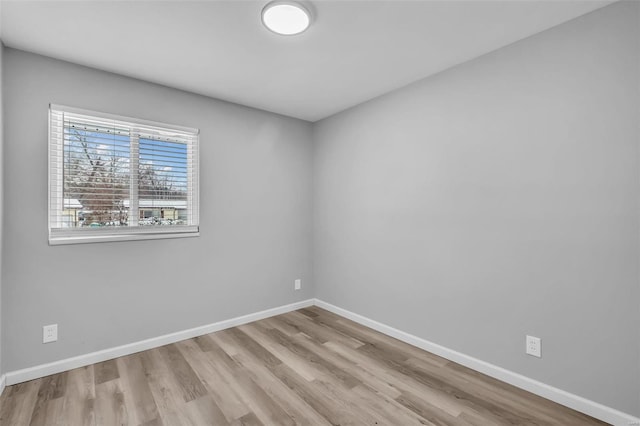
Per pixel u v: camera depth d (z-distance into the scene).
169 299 2.77
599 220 1.76
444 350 2.51
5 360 2.07
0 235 1.98
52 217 2.26
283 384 2.13
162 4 1.67
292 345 2.75
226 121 3.12
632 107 1.66
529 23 1.88
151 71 2.47
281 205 3.56
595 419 1.76
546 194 1.96
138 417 1.79
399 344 2.78
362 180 3.23
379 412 1.85
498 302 2.19
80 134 2.37
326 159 3.67
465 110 2.37
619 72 1.69
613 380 1.72
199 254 2.94
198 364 2.40
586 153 1.80
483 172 2.27
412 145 2.75
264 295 3.43
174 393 2.02
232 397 1.99
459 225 2.42
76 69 2.33
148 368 2.33
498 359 2.19
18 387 2.05
